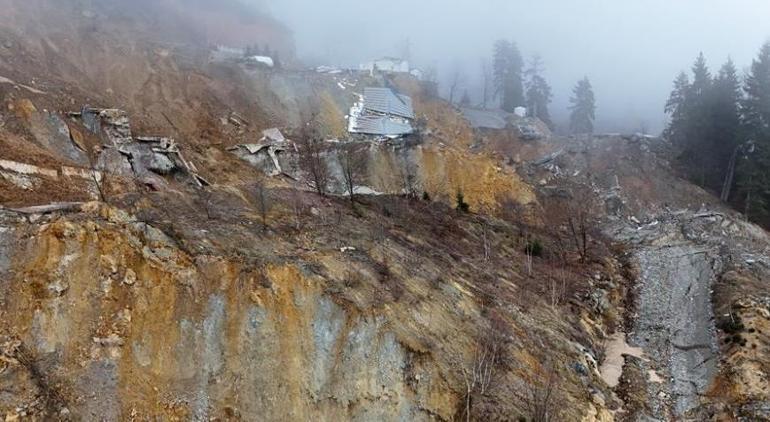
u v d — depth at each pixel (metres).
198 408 23.05
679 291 43.38
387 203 46.06
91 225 24.20
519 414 25.17
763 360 32.53
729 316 37.25
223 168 44.22
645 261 48.44
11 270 22.52
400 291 28.72
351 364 25.02
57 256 23.22
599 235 54.28
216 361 23.94
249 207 34.16
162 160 38.59
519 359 28.89
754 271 44.66
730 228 53.81
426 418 24.69
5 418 19.84
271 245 28.62
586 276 43.47
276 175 47.19
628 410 30.30
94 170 31.88
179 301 24.20
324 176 48.00
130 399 22.36
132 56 54.78
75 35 54.34
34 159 29.62
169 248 25.20
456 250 40.25
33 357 21.64
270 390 24.02
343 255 30.16
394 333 25.80
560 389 28.27
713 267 46.00
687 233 53.31
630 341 38.00
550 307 36.44
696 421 30.00
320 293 25.97
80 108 40.94
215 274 25.17
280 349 24.70
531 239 47.50
